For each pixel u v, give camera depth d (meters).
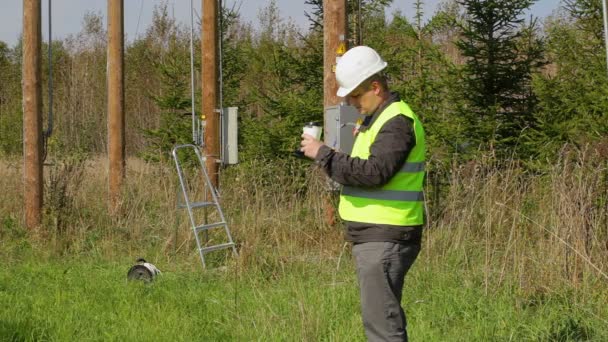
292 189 11.25
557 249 7.70
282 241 10.15
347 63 4.75
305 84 16.05
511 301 7.23
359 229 4.71
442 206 10.20
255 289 8.12
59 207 11.91
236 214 11.21
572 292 7.34
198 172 12.34
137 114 27.16
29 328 6.60
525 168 12.30
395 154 4.55
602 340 6.36
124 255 10.80
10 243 11.43
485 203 8.99
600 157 8.51
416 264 8.42
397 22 14.73
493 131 12.33
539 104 12.72
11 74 34.72
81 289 8.37
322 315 6.72
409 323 6.73
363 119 4.91
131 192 12.14
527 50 13.09
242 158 15.52
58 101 28.36
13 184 13.31
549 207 8.41
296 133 14.95
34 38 12.25
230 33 20.47
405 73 15.24
